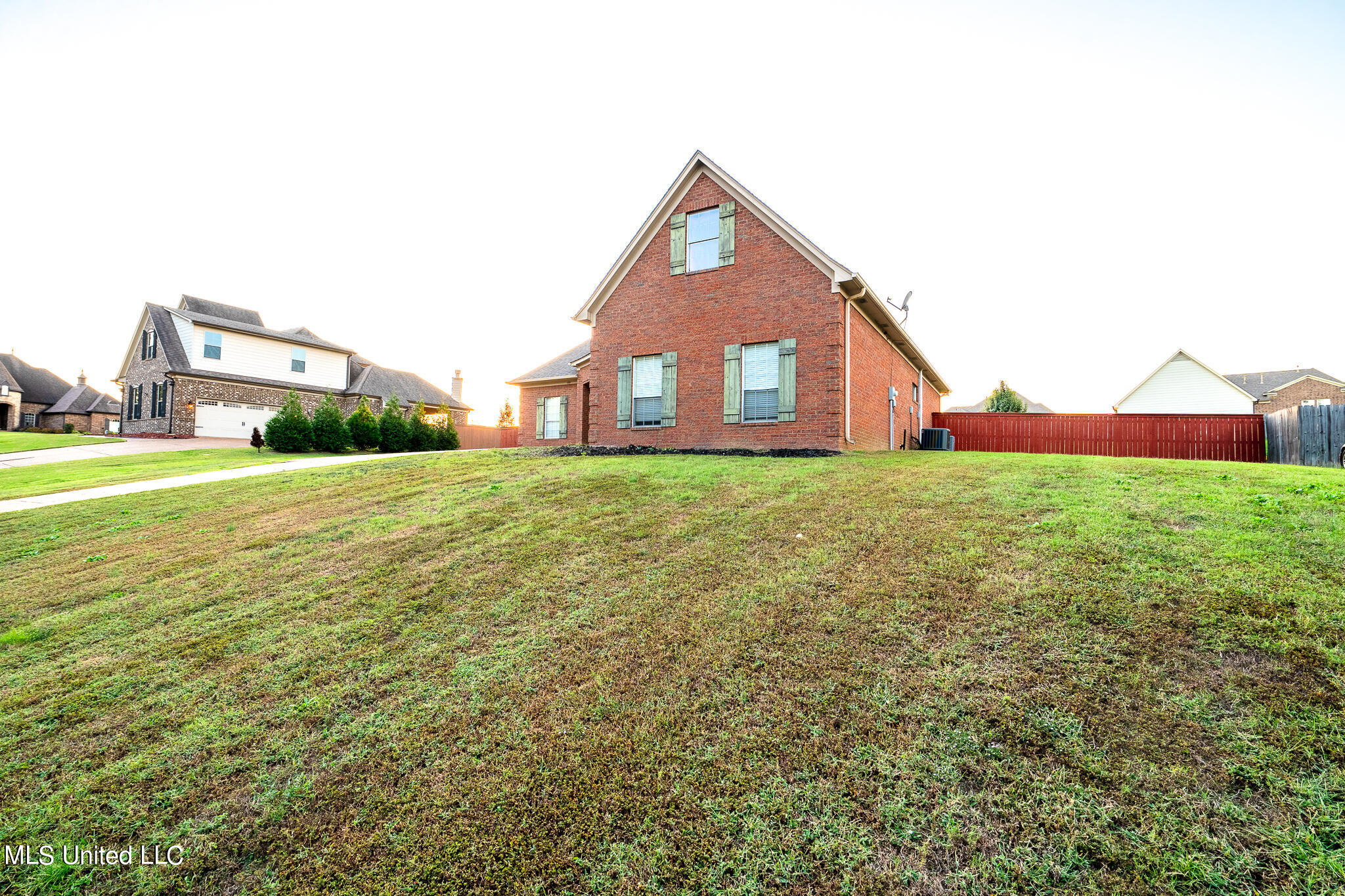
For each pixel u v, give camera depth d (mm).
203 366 30875
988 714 3219
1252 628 3662
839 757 3066
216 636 5258
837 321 12859
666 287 14922
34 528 9945
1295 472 8180
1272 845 2332
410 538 7652
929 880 2391
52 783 3469
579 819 2879
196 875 2783
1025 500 6871
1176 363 37125
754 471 10125
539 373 25641
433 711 3869
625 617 4902
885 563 5367
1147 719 3043
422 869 2688
